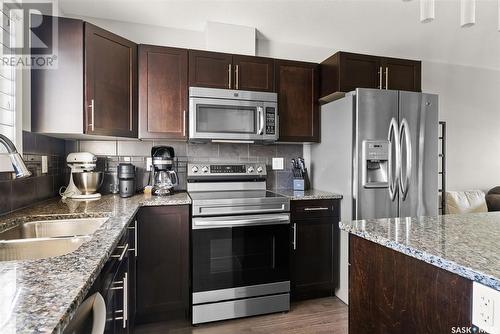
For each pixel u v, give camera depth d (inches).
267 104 93.7
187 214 79.7
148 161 98.8
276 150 112.3
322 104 104.1
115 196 87.3
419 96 92.7
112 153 96.0
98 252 34.9
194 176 97.2
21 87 63.6
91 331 25.2
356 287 47.6
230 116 91.0
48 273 28.3
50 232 57.3
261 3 86.8
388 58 99.3
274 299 84.2
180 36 102.9
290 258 88.7
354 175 88.0
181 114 89.4
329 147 99.4
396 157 89.7
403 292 37.9
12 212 59.8
